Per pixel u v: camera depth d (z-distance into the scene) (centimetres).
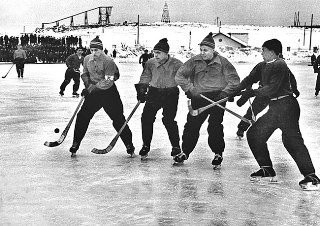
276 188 601
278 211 506
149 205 520
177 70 739
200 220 474
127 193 566
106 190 578
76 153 802
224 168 709
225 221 472
